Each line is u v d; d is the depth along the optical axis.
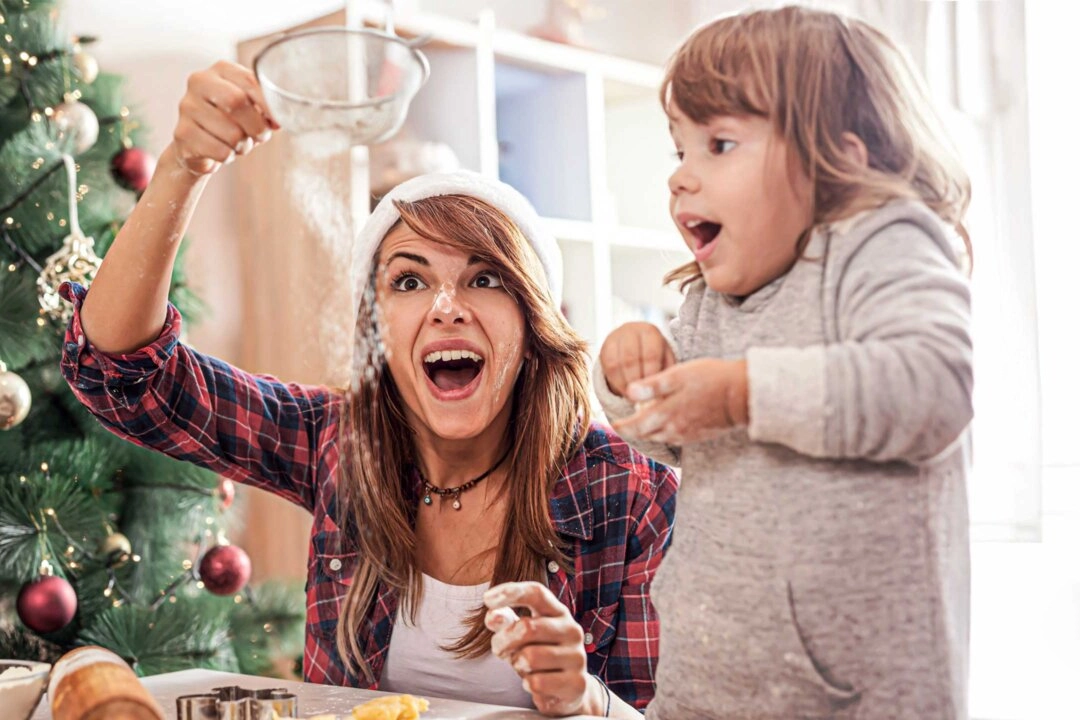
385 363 0.96
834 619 0.49
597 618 0.95
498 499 0.97
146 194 0.82
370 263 0.96
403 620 0.93
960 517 0.51
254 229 2.10
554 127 2.29
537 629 0.67
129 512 1.76
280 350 2.04
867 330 0.48
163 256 0.84
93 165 1.72
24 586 1.52
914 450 0.47
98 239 1.70
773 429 0.48
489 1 2.20
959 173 0.54
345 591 0.98
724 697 0.51
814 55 0.52
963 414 0.47
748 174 0.51
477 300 0.92
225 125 0.75
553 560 0.94
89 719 0.55
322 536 1.00
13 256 1.63
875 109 0.52
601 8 2.31
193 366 0.98
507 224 0.95
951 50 1.38
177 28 2.28
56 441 1.67
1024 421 1.41
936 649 0.49
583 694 0.68
